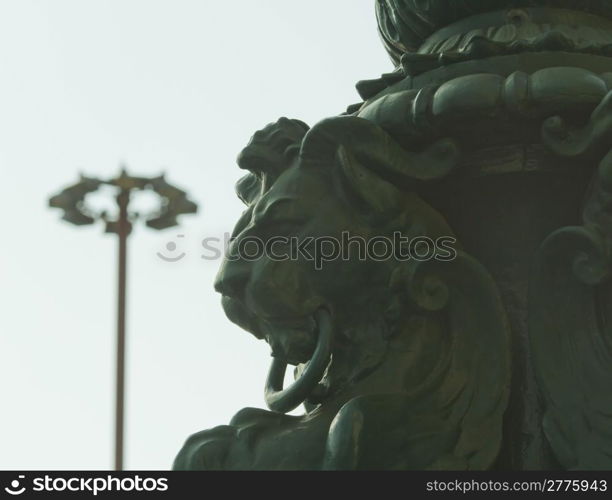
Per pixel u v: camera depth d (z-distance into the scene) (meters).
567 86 15.83
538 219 16.41
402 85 16.84
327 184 16.22
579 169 16.25
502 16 17.47
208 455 15.55
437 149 16.22
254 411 15.86
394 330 15.88
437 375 15.71
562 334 15.66
